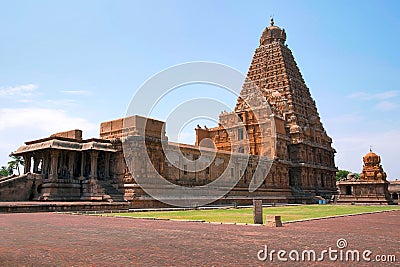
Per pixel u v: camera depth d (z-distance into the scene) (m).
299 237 19.69
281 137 91.06
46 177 51.72
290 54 114.00
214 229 23.58
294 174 97.56
